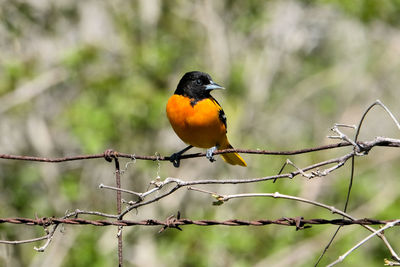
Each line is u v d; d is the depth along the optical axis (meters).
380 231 5.63
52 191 14.44
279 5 16.34
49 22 15.29
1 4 14.59
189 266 14.15
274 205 14.34
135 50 14.54
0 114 14.55
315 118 17.06
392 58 16.48
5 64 14.02
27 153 14.80
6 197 14.20
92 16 15.47
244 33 16.34
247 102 15.54
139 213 14.74
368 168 15.57
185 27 15.96
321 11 16.44
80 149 15.10
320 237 13.97
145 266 14.24
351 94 17.03
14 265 13.63
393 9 15.43
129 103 13.84
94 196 14.89
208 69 15.47
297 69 16.62
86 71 14.55
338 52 16.88
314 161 15.34
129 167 14.96
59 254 13.66
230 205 14.83
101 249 13.91
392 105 17.09
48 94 15.30
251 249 13.95
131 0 15.48
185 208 15.38
